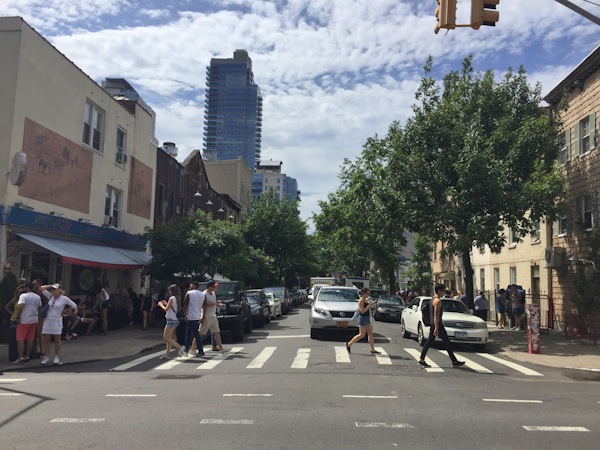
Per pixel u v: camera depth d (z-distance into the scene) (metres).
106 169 22.05
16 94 15.94
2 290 14.63
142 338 16.88
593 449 5.59
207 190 40.56
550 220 17.95
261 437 5.84
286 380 9.54
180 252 21.80
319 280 54.44
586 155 19.56
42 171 17.31
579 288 17.89
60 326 11.80
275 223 48.78
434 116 18.28
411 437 5.92
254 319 21.16
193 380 9.52
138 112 25.62
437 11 8.42
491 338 17.78
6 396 8.00
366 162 35.88
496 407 7.52
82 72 19.84
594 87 19.11
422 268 40.69
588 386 9.55
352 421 6.59
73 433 5.95
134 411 7.01
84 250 18.83
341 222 38.31
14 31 16.14
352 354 13.41
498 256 28.47
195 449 5.41
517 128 17.98
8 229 15.55
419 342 15.72
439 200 18.34
